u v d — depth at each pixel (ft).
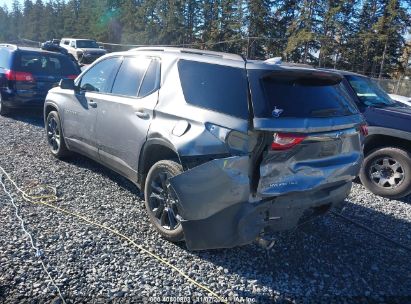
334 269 12.18
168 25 182.19
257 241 11.89
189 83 12.82
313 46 152.56
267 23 158.71
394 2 138.72
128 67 15.85
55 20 277.23
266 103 10.84
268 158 10.63
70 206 14.90
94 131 16.80
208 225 11.22
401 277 12.07
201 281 10.98
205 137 11.30
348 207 17.57
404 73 146.10
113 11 217.97
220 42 151.84
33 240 12.12
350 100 13.26
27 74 28.96
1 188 15.98
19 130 26.35
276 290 10.91
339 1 146.00
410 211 17.89
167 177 12.64
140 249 12.25
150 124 13.47
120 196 16.29
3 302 9.38
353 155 12.82
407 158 18.90
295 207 11.50
